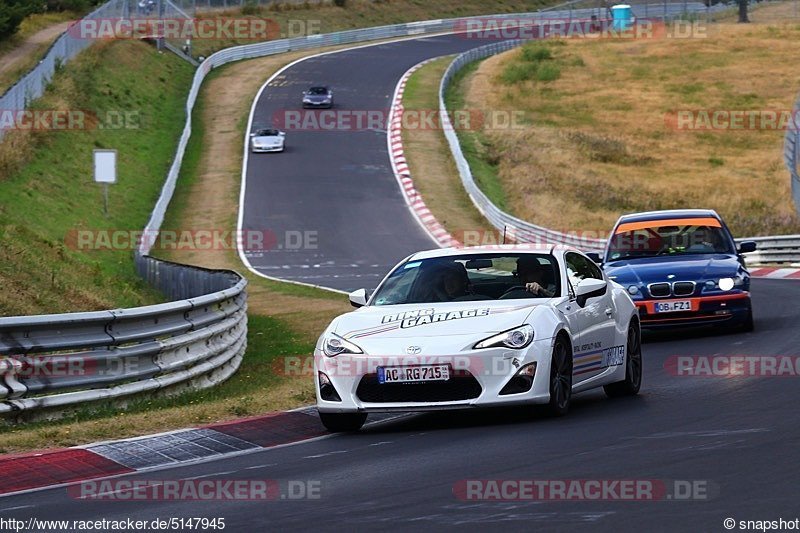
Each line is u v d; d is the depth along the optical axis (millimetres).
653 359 53688
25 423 39312
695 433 32125
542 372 35219
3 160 146125
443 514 23688
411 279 39781
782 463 26969
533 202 181125
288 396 44562
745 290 59906
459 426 36438
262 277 128875
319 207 176000
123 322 44188
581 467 27875
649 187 188875
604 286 39719
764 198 178875
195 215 172000
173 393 46969
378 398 35344
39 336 40750
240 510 25469
